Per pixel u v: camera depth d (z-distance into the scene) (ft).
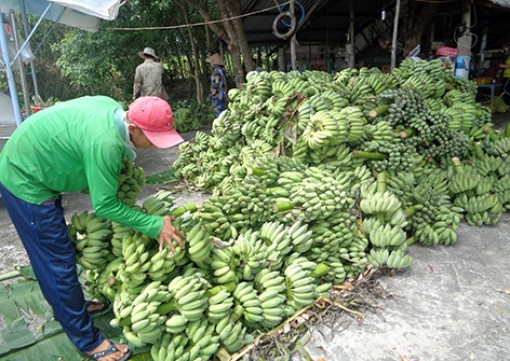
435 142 15.81
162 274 8.19
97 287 9.46
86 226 8.50
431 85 17.54
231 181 15.34
